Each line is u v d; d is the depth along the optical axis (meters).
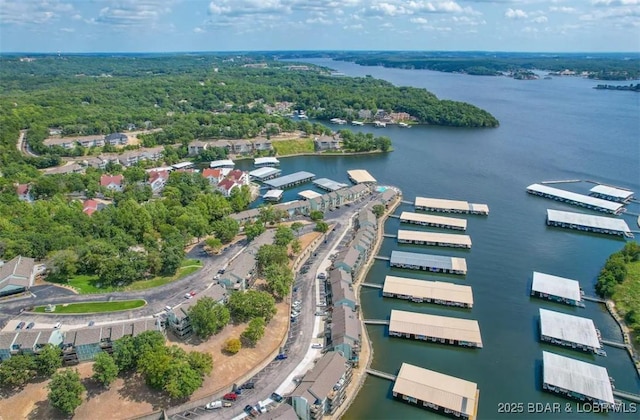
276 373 144.62
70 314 162.38
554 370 143.38
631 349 158.75
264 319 163.88
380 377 145.12
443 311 180.50
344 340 147.75
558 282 194.00
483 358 154.88
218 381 139.88
